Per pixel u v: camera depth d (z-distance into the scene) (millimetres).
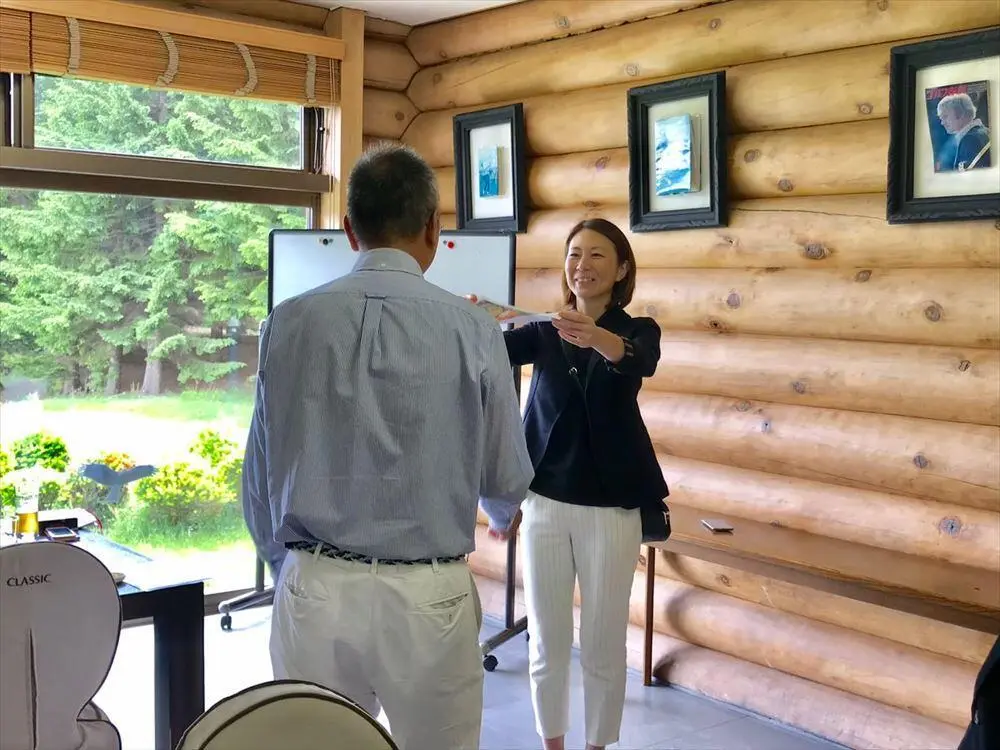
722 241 3666
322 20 4578
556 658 2906
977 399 3041
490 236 3730
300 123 4629
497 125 4391
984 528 3053
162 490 4434
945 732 3127
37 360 4113
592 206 4172
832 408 3430
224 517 4609
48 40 3795
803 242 3438
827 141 3361
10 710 1948
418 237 1924
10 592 1917
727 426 3662
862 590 2896
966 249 3059
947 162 3029
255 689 1216
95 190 4113
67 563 1958
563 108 4203
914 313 3160
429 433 1797
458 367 1825
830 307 3355
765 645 3584
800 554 3133
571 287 2871
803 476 3498
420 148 4848
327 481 1794
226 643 4156
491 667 3902
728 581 3738
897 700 3256
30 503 2848
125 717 3471
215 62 4172
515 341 2945
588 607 2826
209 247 4465
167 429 4438
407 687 1823
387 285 1833
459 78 4617
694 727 3416
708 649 3795
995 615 2633
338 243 3834
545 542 2842
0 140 3855
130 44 3967
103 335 4250
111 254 4230
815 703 3400
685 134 3654
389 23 4770
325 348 1800
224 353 4551
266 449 1884
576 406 2814
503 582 4582
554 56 4223
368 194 1886
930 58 3031
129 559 2555
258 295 4609
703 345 3732
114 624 2021
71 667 1992
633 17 3971
